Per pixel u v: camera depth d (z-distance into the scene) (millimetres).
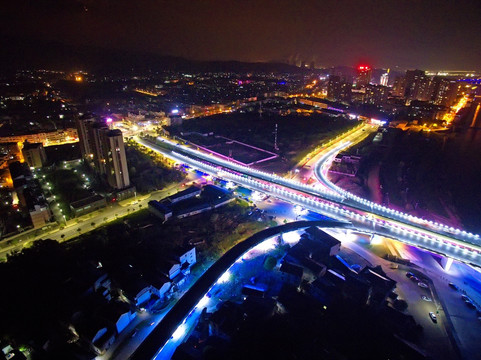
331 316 98875
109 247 132250
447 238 135500
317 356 84688
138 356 86625
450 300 114688
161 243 133750
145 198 180250
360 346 89875
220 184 197125
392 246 145125
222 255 126312
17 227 142875
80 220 156625
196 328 97188
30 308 99438
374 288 112250
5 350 89125
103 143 176000
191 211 161000
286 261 121500
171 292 112375
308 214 166000
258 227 151750
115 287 110500
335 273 116812
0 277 109312
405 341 91938
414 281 122375
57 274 111375
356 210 159875
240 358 83000
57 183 189375
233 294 111062
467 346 96625
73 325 94000
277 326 93188
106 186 187125
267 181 193625
